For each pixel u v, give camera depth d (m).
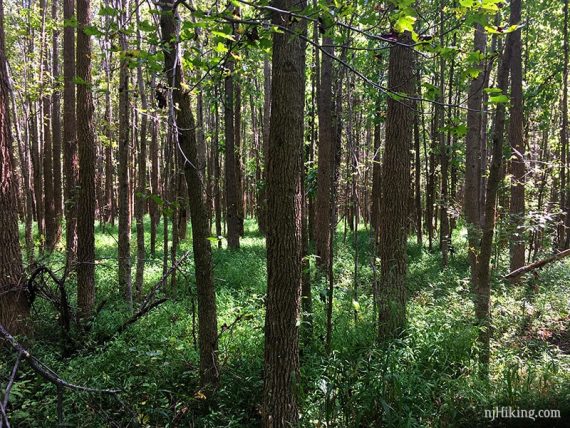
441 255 14.81
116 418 4.55
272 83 3.61
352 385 4.39
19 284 5.89
